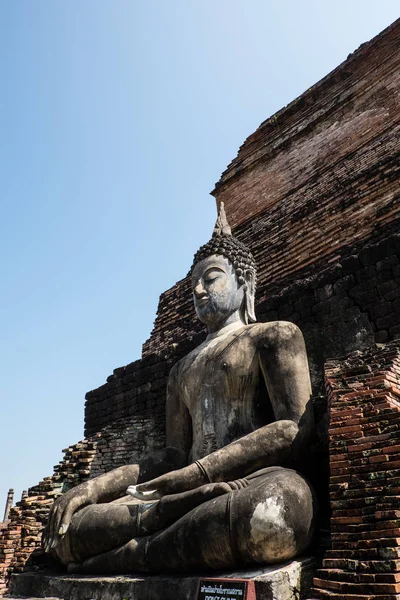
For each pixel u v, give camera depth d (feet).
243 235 43.47
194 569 15.66
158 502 17.28
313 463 19.07
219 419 20.62
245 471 17.78
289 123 47.39
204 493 16.46
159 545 16.10
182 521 15.88
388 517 13.24
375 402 16.28
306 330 28.19
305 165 43.29
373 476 14.39
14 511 29.94
